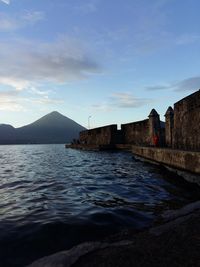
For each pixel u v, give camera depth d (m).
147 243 4.53
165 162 15.16
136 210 7.44
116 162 22.69
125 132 40.44
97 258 4.11
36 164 25.34
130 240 4.82
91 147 44.81
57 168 20.58
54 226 6.18
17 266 4.53
